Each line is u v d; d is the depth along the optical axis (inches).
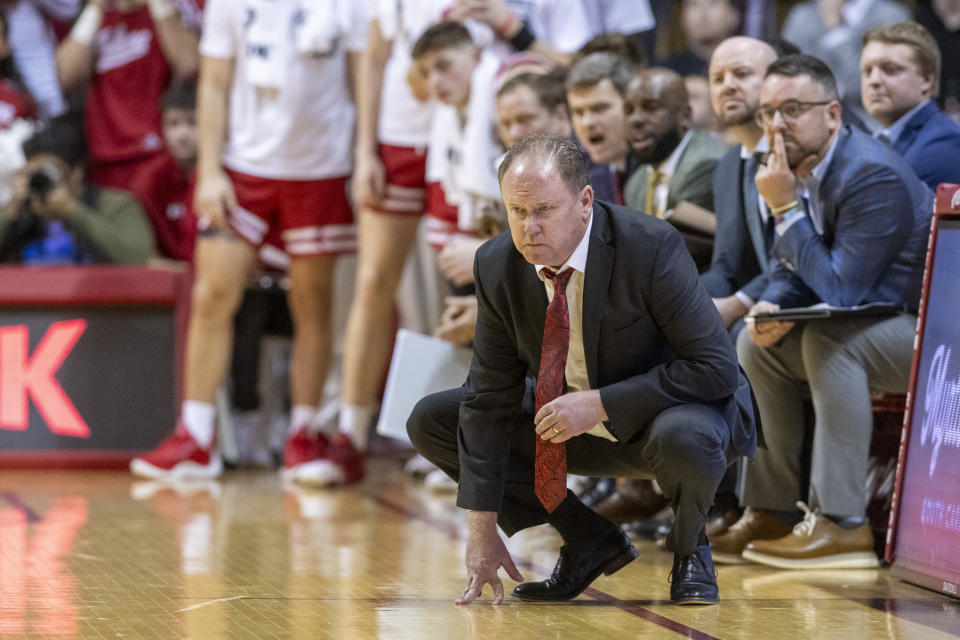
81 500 655.1
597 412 382.6
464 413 400.5
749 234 530.0
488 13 697.6
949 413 440.1
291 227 757.9
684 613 404.2
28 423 772.0
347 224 766.5
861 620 399.9
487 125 647.1
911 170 497.4
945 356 446.0
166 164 879.1
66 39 917.2
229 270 751.1
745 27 952.9
